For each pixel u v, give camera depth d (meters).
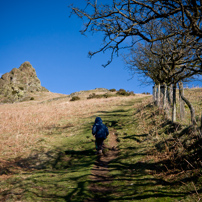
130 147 7.25
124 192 4.03
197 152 4.59
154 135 7.63
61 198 4.00
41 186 4.68
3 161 7.27
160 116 9.73
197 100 11.10
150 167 5.15
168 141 6.28
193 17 3.88
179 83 7.85
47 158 7.61
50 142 9.87
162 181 4.24
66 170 6.08
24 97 67.56
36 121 15.84
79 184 4.63
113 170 5.46
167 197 3.52
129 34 4.92
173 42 7.14
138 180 4.52
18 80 91.88
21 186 4.71
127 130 9.90
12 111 23.12
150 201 3.47
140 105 16.98
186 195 3.44
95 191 4.23
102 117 15.02
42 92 84.44
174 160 4.95
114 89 49.84
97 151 7.11
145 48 14.19
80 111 20.14
